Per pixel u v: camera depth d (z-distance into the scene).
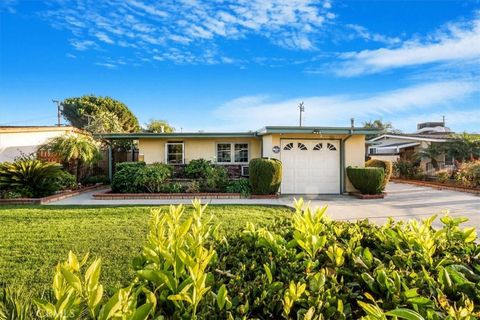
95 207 8.68
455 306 1.30
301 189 12.11
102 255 4.52
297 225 2.17
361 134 11.73
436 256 1.99
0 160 12.27
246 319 1.31
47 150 12.77
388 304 1.41
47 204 9.32
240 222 6.64
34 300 1.17
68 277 1.14
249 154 13.47
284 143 12.05
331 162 12.23
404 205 9.49
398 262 1.84
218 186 11.75
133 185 11.31
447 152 16.77
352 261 1.83
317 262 1.78
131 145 16.53
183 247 1.62
